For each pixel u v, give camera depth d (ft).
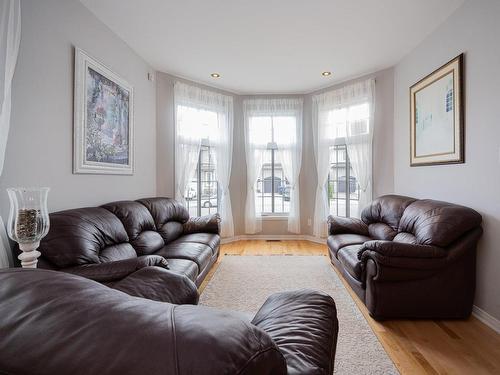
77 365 1.24
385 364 5.40
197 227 11.35
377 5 8.00
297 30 9.33
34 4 6.18
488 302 6.93
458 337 6.32
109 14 8.39
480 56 7.26
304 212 16.21
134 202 9.32
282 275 10.38
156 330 1.34
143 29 9.27
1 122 4.98
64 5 7.12
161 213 10.21
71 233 5.67
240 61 11.80
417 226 7.80
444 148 8.75
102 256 6.21
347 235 10.78
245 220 16.03
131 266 5.11
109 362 1.23
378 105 12.86
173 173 13.46
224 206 15.29
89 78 8.03
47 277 1.75
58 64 6.93
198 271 7.79
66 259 5.29
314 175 15.67
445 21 8.73
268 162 16.74
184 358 1.23
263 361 1.42
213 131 14.98
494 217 6.81
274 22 8.86
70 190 7.41
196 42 10.16
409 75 11.02
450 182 8.52
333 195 15.28
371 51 10.89
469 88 7.66
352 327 6.77
